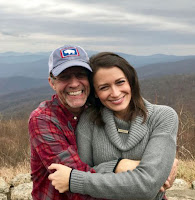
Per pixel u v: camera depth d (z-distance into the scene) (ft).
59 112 3.32
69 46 3.39
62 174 2.85
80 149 3.40
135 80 3.33
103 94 3.28
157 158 2.94
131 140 3.20
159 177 2.87
